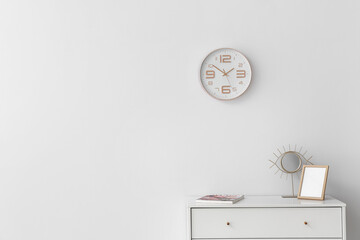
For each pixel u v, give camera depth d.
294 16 2.76
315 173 2.56
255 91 2.77
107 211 2.78
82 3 2.82
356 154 2.73
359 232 2.72
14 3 2.83
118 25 2.81
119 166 2.79
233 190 2.76
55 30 2.82
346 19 2.75
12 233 2.79
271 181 2.75
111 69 2.80
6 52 2.83
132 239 2.78
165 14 2.79
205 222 2.40
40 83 2.82
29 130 2.81
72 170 2.79
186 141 2.78
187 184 2.77
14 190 2.80
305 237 2.37
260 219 2.39
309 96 2.75
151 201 2.78
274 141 2.75
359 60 2.74
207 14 2.78
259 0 2.77
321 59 2.75
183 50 2.79
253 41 2.77
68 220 2.79
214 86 2.76
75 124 2.81
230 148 2.77
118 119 2.80
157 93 2.79
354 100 2.74
